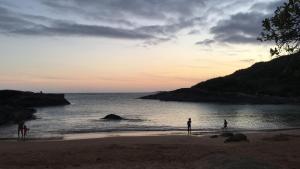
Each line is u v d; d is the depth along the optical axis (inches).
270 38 654.5
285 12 622.2
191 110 4099.4
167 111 3912.4
